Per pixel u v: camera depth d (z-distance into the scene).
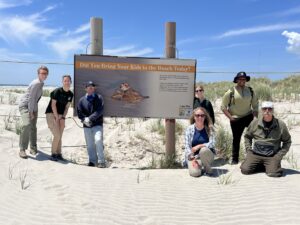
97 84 5.52
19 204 3.39
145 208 3.49
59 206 3.41
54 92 5.06
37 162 4.79
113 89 5.55
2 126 6.80
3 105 8.59
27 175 4.21
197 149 4.61
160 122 7.46
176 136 6.74
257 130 4.47
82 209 3.38
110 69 5.52
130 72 5.55
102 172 4.63
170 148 5.72
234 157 5.24
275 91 10.13
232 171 4.62
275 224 3.05
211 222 3.20
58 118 5.12
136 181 4.29
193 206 3.54
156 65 5.58
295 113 7.93
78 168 4.73
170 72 5.61
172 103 5.64
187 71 5.62
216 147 5.97
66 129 7.34
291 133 6.73
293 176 4.27
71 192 3.80
